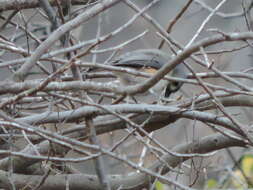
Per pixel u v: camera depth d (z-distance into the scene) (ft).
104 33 67.72
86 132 31.14
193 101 30.01
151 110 29.63
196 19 67.56
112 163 55.98
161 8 74.90
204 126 58.18
